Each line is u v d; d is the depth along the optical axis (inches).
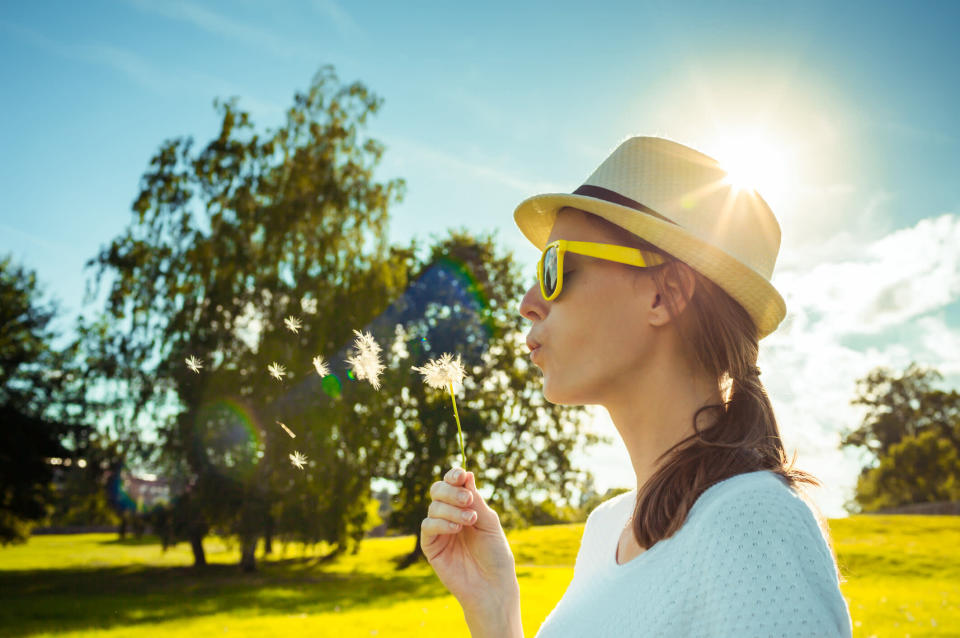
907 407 2819.9
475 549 52.8
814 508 34.7
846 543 1237.1
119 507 1203.9
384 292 1085.8
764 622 27.3
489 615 50.3
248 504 1024.9
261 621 543.8
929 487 2466.8
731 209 42.9
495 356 1366.9
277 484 984.3
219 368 983.6
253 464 958.4
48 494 1398.9
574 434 1380.4
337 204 1082.7
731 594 28.5
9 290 1370.6
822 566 28.6
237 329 1007.0
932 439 2514.8
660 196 42.3
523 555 1322.6
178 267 1055.0
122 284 1057.5
